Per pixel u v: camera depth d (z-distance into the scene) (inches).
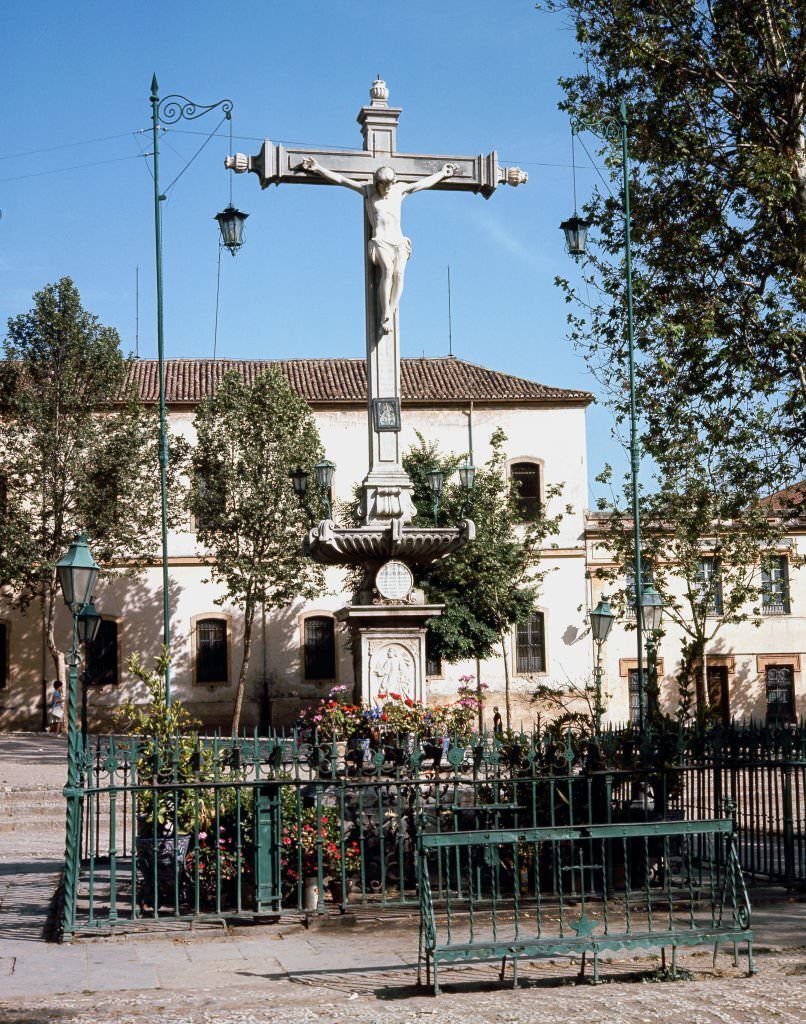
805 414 843.4
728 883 417.4
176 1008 296.2
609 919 396.2
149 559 1513.3
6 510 1439.5
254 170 588.7
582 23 858.8
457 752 400.2
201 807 422.0
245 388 1515.7
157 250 901.8
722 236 849.5
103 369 1486.2
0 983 327.3
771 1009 286.5
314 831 426.0
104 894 467.8
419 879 321.4
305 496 1446.9
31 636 1603.1
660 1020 278.2
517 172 604.4
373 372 584.7
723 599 1667.1
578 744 446.6
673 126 845.8
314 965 345.7
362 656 555.2
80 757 398.0
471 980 323.3
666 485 1339.8
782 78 805.2
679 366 861.8
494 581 1445.6
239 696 1501.0
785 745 477.7
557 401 1711.4
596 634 670.5
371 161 589.6
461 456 1518.2
